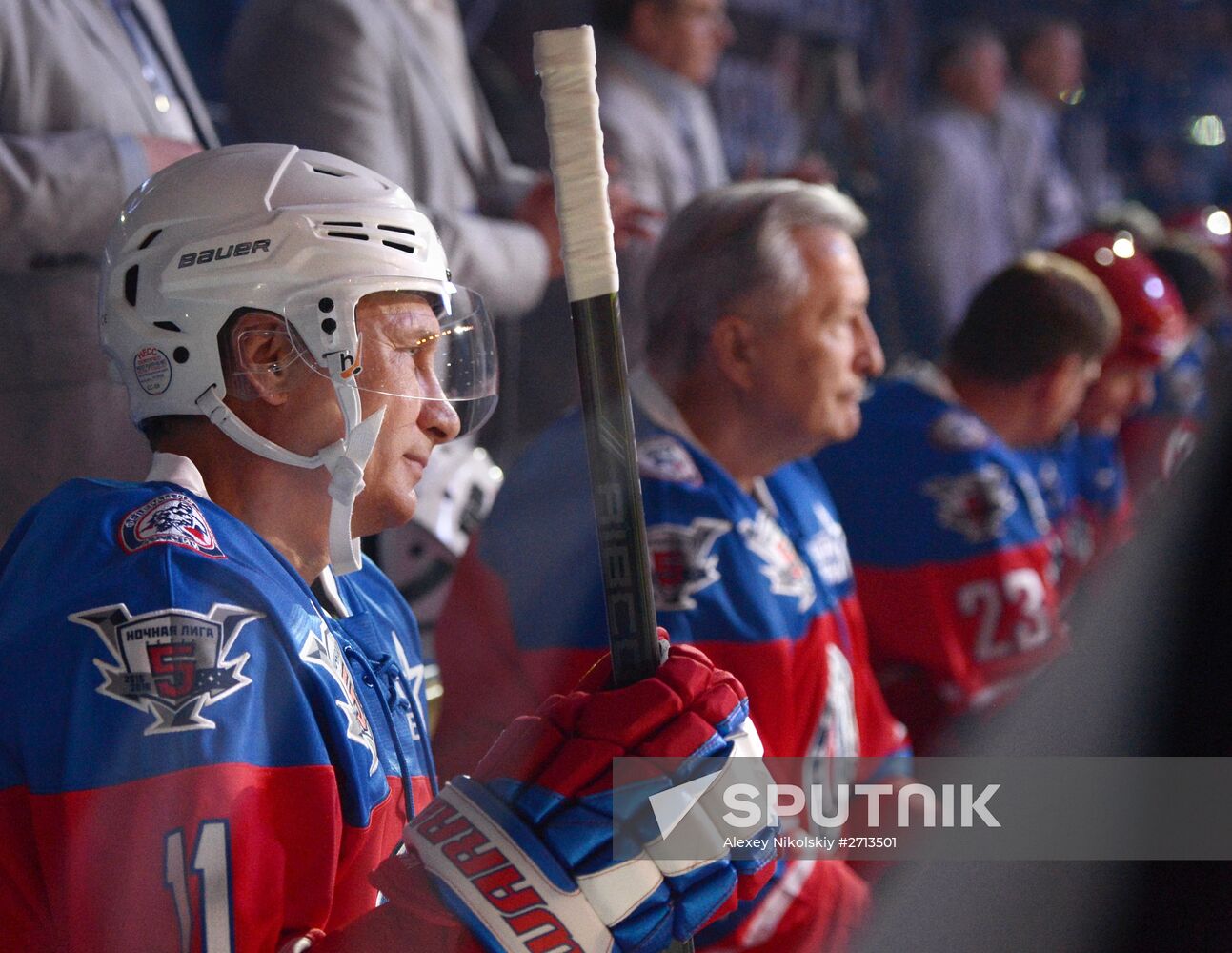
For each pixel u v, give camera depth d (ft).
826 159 18.13
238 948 3.48
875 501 8.59
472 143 9.37
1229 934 2.40
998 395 9.27
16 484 6.42
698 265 6.52
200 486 4.13
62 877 3.51
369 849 4.01
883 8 20.92
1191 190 28.89
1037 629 8.48
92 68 6.71
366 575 4.95
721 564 6.13
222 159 4.28
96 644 3.59
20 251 6.22
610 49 11.66
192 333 4.09
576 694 3.70
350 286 4.09
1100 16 27.96
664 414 6.59
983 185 17.93
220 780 3.52
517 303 8.45
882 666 8.61
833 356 6.57
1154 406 14.30
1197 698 2.48
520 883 3.50
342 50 8.33
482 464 7.79
